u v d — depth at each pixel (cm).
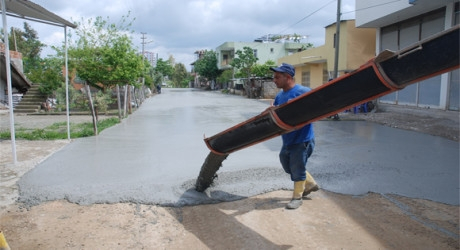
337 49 1625
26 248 346
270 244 356
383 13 1484
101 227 390
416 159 695
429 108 1426
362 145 847
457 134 973
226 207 446
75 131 1126
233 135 378
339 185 524
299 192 442
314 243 357
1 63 1933
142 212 429
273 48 4675
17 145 856
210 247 352
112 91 2027
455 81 1289
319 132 1066
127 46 1158
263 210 436
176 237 372
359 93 266
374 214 425
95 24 1138
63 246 350
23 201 458
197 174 578
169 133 1061
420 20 1455
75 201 456
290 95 415
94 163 662
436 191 505
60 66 1169
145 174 581
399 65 238
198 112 1775
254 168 602
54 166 635
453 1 1233
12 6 690
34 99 1972
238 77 3703
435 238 367
